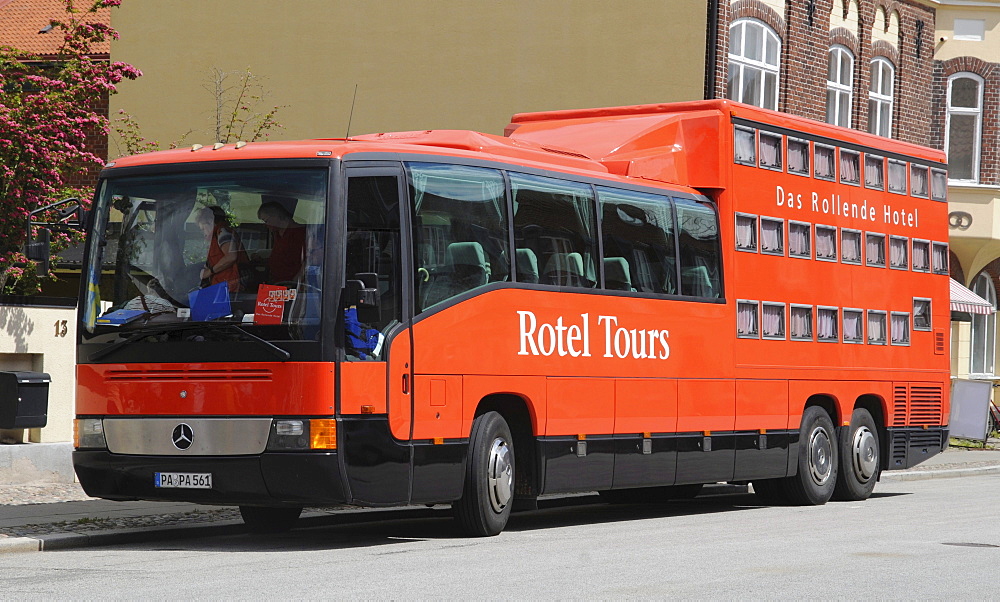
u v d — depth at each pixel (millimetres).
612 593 10375
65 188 23547
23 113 22078
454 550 13266
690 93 29156
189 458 13094
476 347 14242
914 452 21406
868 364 20375
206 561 12375
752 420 18109
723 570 11789
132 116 32875
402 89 31328
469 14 30859
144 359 13328
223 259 13305
